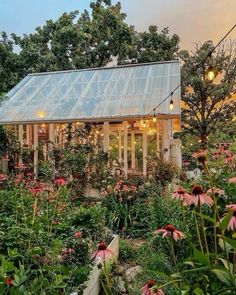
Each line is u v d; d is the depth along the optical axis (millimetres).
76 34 17906
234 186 3113
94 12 19328
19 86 12102
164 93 9523
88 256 3461
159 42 19031
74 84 11453
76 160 8852
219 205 2977
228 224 1557
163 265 3125
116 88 10539
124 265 4621
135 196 6781
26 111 10094
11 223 3545
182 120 18859
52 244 3215
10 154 10102
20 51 18406
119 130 10742
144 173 8836
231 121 18000
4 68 17703
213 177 3471
